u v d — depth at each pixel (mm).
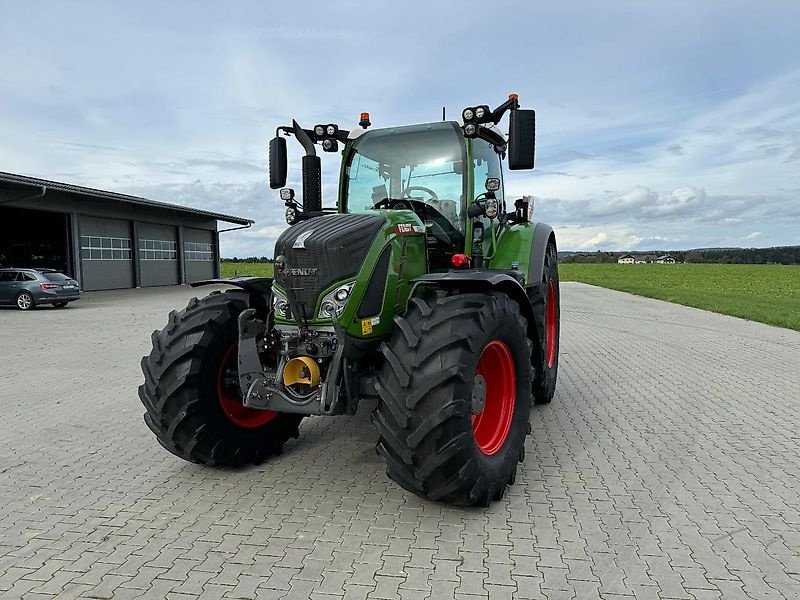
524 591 2643
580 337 10570
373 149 4875
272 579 2766
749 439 4785
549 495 3697
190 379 3834
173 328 4035
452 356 3201
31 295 17438
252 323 3826
